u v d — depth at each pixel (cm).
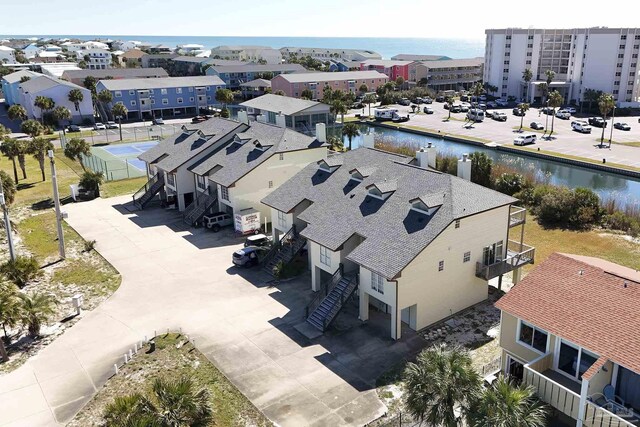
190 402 2084
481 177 6094
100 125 11244
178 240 4644
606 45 13325
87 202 5853
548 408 2077
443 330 3125
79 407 2520
